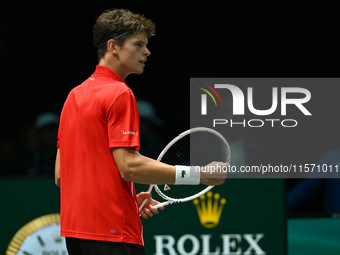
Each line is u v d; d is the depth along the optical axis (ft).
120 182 20.70
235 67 53.93
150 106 46.80
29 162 45.60
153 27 22.21
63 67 52.90
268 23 54.03
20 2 52.42
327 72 53.93
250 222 38.01
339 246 38.83
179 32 53.57
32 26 52.60
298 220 38.55
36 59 52.65
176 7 53.57
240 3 53.93
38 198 36.45
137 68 21.94
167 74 53.16
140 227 21.40
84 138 20.88
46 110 52.49
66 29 52.90
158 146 45.91
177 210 37.27
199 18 53.67
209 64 53.57
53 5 52.80
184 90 52.70
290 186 47.09
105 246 20.63
